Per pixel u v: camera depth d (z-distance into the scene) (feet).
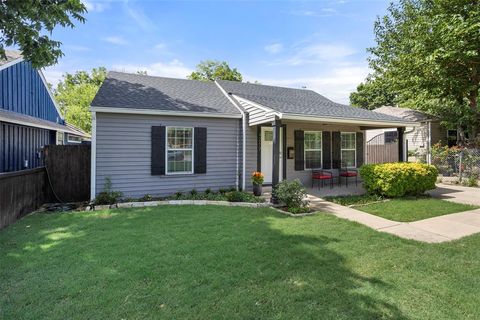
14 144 29.22
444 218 20.21
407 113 56.54
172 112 28.35
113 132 26.66
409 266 12.00
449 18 38.91
